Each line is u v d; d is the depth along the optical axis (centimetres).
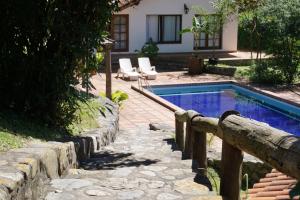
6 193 370
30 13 716
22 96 737
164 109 1563
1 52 734
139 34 2531
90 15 747
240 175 457
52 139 665
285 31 1984
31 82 743
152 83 1983
